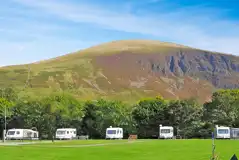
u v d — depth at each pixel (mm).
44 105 159625
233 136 127062
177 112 161375
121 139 132625
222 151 67688
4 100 155750
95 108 164125
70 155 61844
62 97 166250
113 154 63938
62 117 159625
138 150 71750
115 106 167000
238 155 60531
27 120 157500
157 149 73875
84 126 163625
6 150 69562
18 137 122000
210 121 162000
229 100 170625
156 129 166500
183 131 160625
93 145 87438
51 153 64875
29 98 174250
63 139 130875
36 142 104875
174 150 71250
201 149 72875
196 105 166875
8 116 153250
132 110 172625
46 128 157875
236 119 160875
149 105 170375
